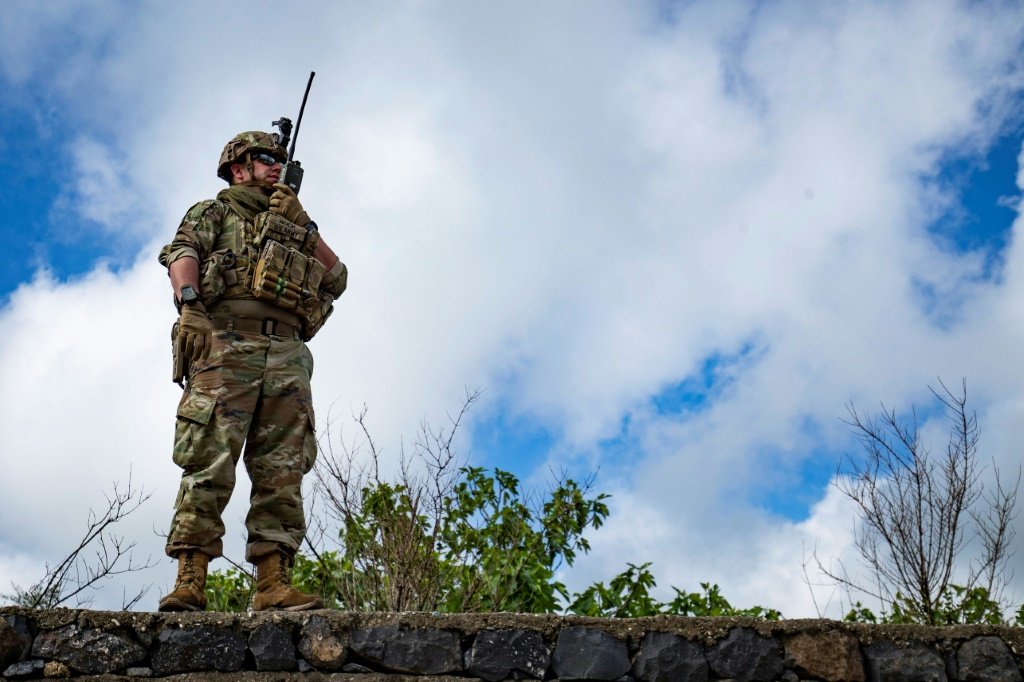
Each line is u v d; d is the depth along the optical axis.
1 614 3.95
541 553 7.04
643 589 7.11
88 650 3.95
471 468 7.25
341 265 5.24
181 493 4.45
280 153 5.25
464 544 6.91
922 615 6.62
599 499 7.22
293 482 4.65
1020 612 6.60
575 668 4.05
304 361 4.85
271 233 4.86
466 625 4.09
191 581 4.33
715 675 4.08
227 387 4.59
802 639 4.16
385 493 6.72
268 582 4.48
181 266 4.65
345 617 4.07
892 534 6.85
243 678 3.95
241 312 4.77
